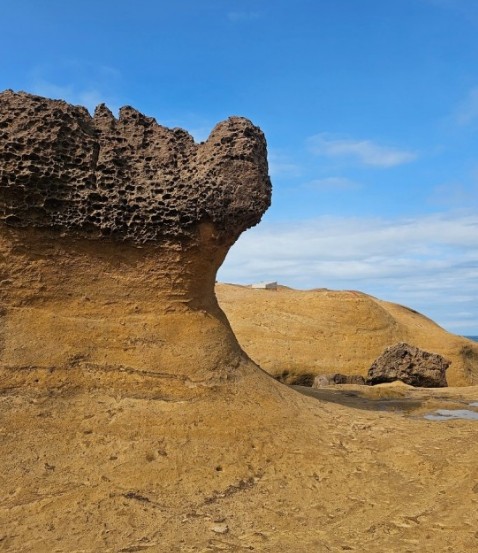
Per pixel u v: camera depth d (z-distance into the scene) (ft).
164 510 16.66
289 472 19.49
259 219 25.38
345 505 17.61
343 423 23.89
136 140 24.30
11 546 14.66
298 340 64.59
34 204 21.98
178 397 21.50
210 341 23.72
